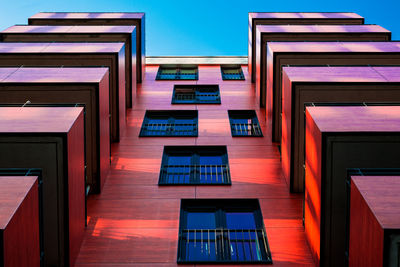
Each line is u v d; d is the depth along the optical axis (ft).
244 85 97.04
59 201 43.80
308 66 66.33
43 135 43.37
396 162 43.91
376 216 32.73
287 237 51.49
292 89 57.98
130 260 47.93
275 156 67.72
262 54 86.28
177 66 110.52
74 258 46.85
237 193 59.00
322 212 44.65
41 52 72.69
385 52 74.18
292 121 58.03
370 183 37.24
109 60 71.61
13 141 43.27
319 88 57.88
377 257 32.27
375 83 58.13
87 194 58.03
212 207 57.52
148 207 56.29
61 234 44.11
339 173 44.27
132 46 88.48
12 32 92.17
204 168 65.62
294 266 47.19
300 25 99.19
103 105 61.31
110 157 65.31
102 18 105.81
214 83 97.96
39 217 38.42
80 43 80.02
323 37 91.97
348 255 39.11
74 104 52.29
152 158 67.26
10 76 60.70
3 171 40.06
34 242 36.29
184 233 52.65
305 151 52.11
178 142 71.97
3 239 29.99
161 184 60.59
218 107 84.99
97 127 58.34
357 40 93.04
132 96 85.76
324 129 44.98
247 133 75.82
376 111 50.01
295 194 58.80
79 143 49.21
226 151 69.46
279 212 55.47
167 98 89.45
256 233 52.65
